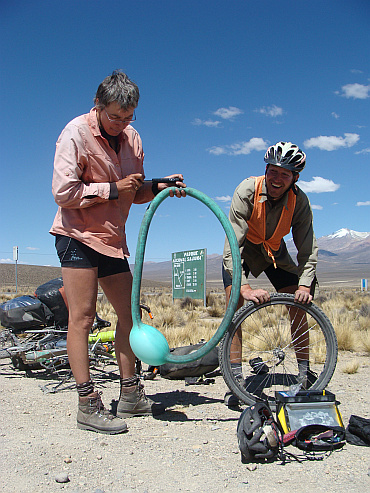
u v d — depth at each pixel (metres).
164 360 3.34
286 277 4.76
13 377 5.71
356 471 2.75
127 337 3.90
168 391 4.96
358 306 22.12
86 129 3.54
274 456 2.96
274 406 3.88
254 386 5.00
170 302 26.48
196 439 3.31
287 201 4.17
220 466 2.81
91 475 2.64
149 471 2.72
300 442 3.09
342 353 7.83
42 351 5.55
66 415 3.95
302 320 4.45
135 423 3.74
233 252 3.47
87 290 3.56
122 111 3.39
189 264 25.34
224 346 3.99
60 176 3.43
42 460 2.83
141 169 4.01
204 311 21.17
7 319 5.91
